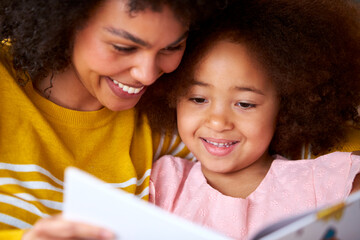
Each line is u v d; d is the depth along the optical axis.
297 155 1.31
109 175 1.14
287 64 1.13
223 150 1.14
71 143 1.12
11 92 1.06
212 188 1.15
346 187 1.08
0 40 1.11
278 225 0.69
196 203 1.14
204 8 0.94
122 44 0.94
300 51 1.14
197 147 1.18
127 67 0.98
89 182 0.62
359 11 1.30
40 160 1.04
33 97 1.09
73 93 1.11
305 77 1.16
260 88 1.10
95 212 0.64
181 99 1.16
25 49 1.04
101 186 0.62
